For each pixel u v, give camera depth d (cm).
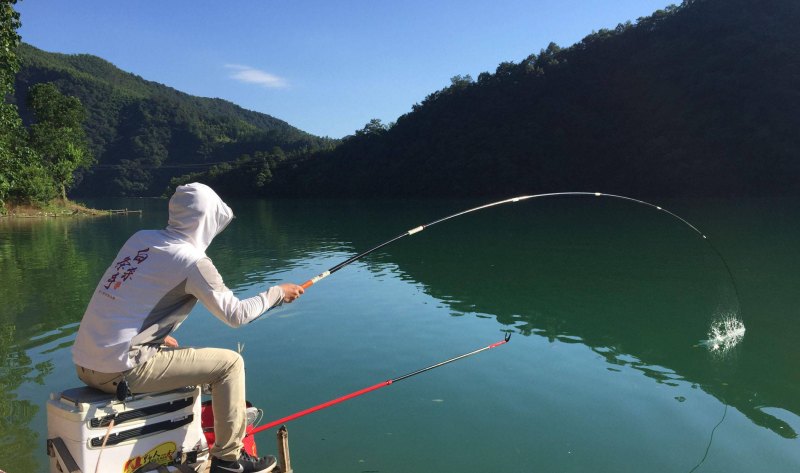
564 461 445
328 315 911
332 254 1795
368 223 3203
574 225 2572
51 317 930
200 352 263
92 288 1195
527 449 464
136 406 253
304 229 2848
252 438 346
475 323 857
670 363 668
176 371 256
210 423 347
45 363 694
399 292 1100
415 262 1527
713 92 5066
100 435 244
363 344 753
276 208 5425
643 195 5116
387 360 688
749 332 795
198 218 262
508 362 673
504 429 500
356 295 1072
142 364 249
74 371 663
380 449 468
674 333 795
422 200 6219
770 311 916
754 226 2328
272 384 615
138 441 255
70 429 242
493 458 450
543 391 583
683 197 4738
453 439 483
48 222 3697
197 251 255
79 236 2594
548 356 695
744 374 627
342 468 440
